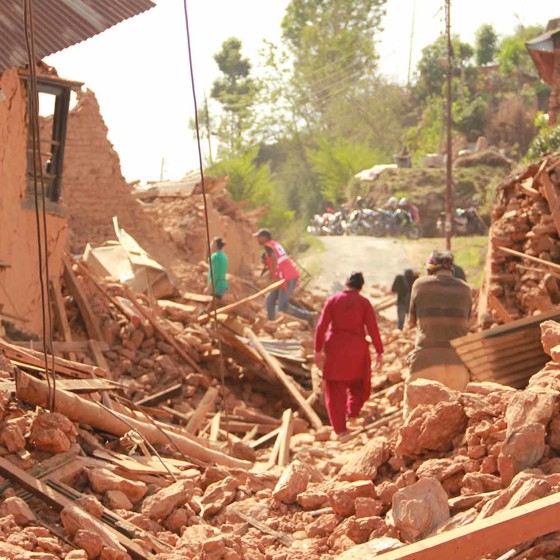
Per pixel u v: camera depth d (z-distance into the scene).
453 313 8.45
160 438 6.94
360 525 5.02
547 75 29.27
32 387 5.86
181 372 11.73
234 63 97.25
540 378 5.54
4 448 5.42
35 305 11.37
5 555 4.21
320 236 47.03
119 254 15.83
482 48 92.69
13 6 6.42
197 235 25.12
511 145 73.50
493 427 5.23
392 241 40.31
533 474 4.64
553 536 4.17
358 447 9.37
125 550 4.71
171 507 5.48
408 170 58.53
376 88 82.69
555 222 11.70
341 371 9.91
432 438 5.50
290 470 5.88
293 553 4.96
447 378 8.30
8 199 10.91
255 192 46.88
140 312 12.66
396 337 15.19
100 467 5.66
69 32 6.38
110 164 22.88
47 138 19.88
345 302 9.99
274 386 12.16
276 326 16.78
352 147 69.00
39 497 5.13
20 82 10.98
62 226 11.77
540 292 11.48
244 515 5.62
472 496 4.90
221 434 9.67
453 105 75.06
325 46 84.25
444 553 3.94
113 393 7.19
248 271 27.95
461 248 37.69
